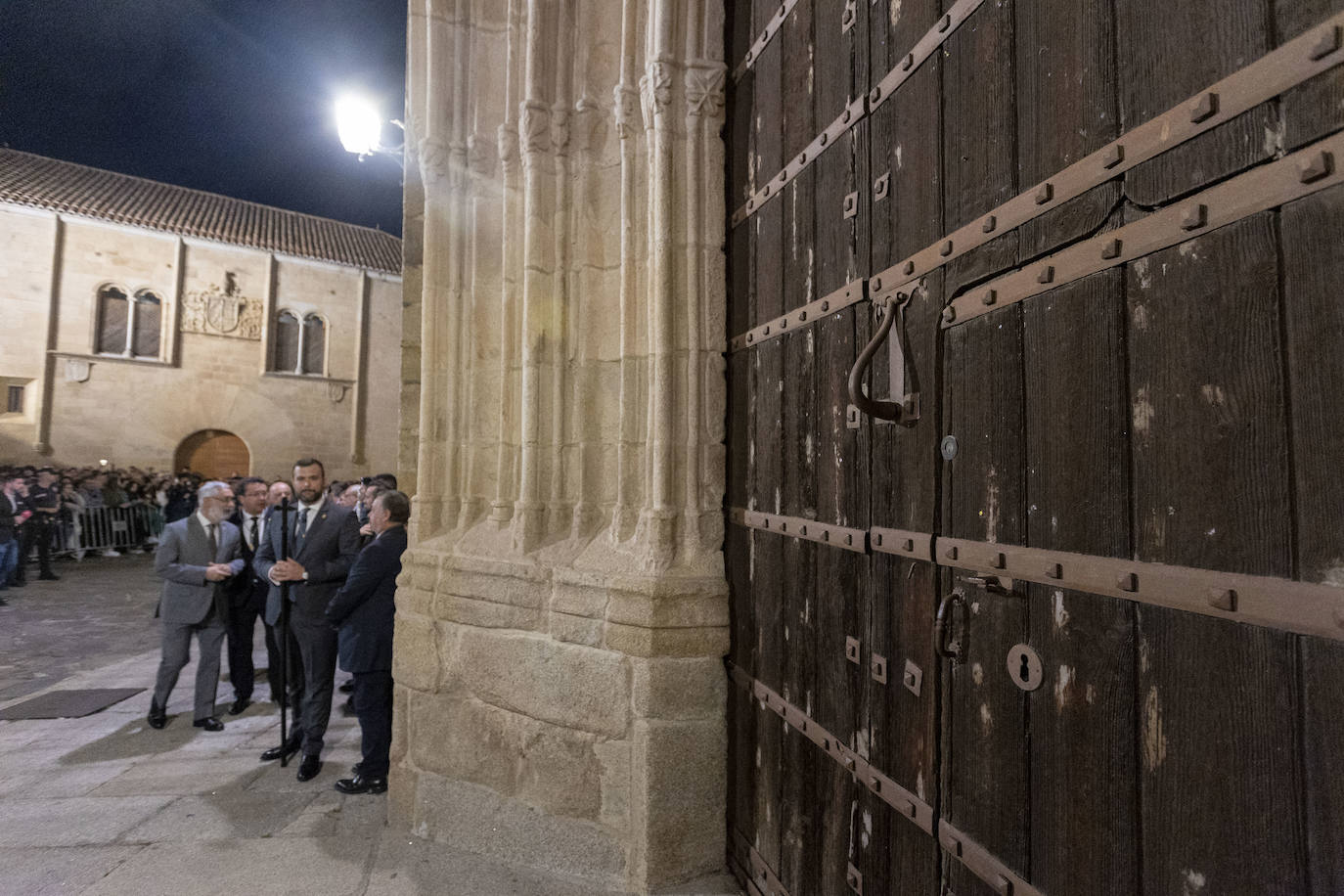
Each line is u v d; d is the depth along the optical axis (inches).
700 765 90.8
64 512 457.1
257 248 712.4
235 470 717.9
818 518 71.1
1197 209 34.0
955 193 52.7
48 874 97.8
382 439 780.6
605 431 106.2
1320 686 28.5
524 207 110.2
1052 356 43.1
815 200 74.2
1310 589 28.5
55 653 241.8
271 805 121.1
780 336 81.2
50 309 621.0
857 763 62.4
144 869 99.1
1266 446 31.0
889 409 56.8
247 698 179.8
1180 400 35.0
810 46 76.6
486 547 109.4
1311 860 28.5
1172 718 34.9
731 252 97.5
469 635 107.7
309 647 136.5
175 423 674.8
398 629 116.2
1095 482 39.8
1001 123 48.4
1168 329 35.8
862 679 62.5
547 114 108.7
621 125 102.0
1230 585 31.9
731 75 99.2
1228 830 31.9
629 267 101.5
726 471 97.5
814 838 70.5
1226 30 33.6
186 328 682.8
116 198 688.4
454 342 118.7
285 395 727.1
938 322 53.7
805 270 75.9
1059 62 43.6
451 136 118.8
